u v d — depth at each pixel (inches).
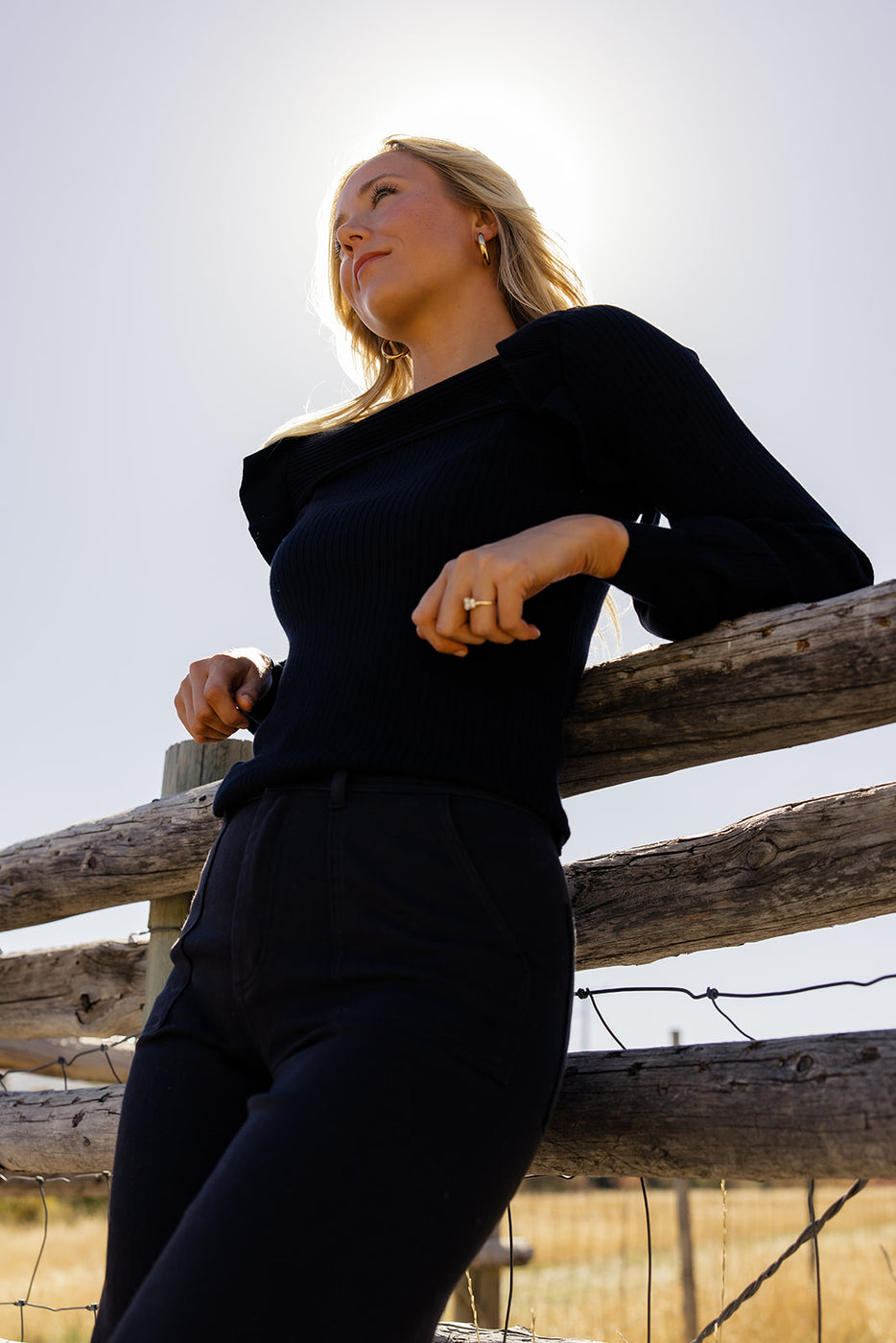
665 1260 547.2
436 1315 32.6
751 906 56.3
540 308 56.1
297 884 37.8
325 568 45.0
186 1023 40.6
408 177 56.2
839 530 46.2
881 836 52.7
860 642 41.7
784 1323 354.0
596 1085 49.5
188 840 77.5
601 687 49.5
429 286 55.2
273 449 57.3
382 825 37.6
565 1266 552.7
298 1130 31.2
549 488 45.0
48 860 88.3
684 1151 46.0
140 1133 39.7
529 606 42.9
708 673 45.9
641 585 42.3
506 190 56.4
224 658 57.1
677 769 51.3
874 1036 41.9
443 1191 31.8
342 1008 34.9
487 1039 33.9
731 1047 46.2
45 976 106.0
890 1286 390.9
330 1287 29.5
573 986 38.8
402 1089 32.1
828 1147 41.1
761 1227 655.1
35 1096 85.7
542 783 41.1
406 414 49.9
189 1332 28.4
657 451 44.7
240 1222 29.8
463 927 35.4
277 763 40.7
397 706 39.9
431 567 42.5
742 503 44.7
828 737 45.7
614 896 61.9
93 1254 596.1
